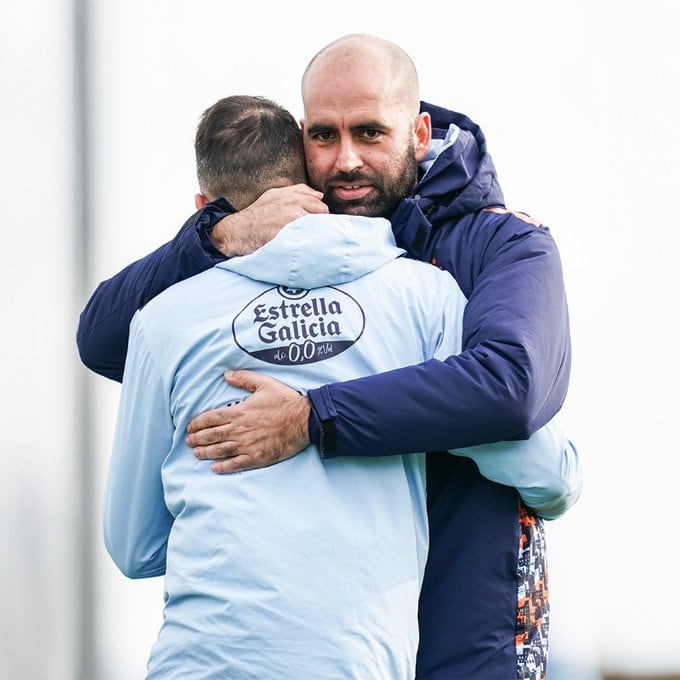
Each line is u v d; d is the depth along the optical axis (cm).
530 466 794
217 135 877
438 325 808
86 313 895
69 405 1514
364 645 734
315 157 889
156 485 826
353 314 789
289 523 745
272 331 782
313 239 790
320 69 887
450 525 821
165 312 811
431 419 748
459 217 888
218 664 733
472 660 807
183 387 796
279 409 762
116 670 1496
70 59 1527
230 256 830
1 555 1468
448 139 906
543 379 775
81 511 1511
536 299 804
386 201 886
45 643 1483
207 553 756
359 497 759
